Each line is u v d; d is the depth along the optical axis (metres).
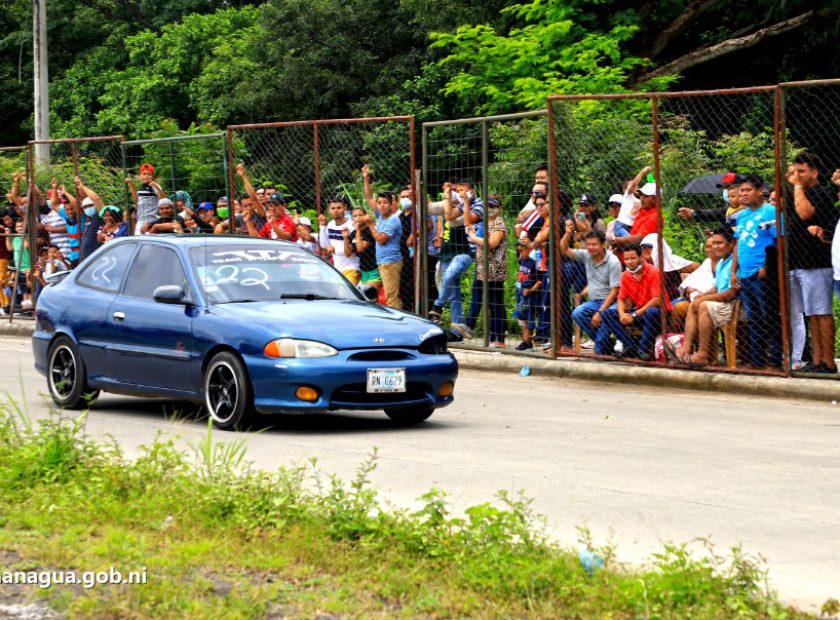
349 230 36.31
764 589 12.17
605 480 18.14
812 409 25.91
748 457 20.20
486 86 60.34
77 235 43.19
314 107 83.75
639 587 11.31
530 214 33.25
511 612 11.18
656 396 28.17
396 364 22.67
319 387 22.11
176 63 96.75
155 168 41.44
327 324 22.83
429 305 35.41
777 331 28.27
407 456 20.16
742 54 69.69
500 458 19.97
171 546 13.28
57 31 113.12
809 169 27.50
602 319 31.23
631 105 44.12
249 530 13.93
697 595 11.21
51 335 26.67
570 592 11.48
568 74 59.38
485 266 33.47
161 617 10.97
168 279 24.86
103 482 15.92
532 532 14.36
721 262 29.34
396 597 11.64
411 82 76.44
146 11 111.12
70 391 26.28
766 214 28.19
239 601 11.20
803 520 15.64
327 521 14.02
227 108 86.25
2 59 114.94
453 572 12.21
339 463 19.47
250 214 37.78
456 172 35.03
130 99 99.38
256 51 86.44
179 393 23.88
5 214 47.22
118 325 25.05
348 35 83.69
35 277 45.06
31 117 111.38
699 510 16.17
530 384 30.58
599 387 29.91
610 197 33.94
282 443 21.53
